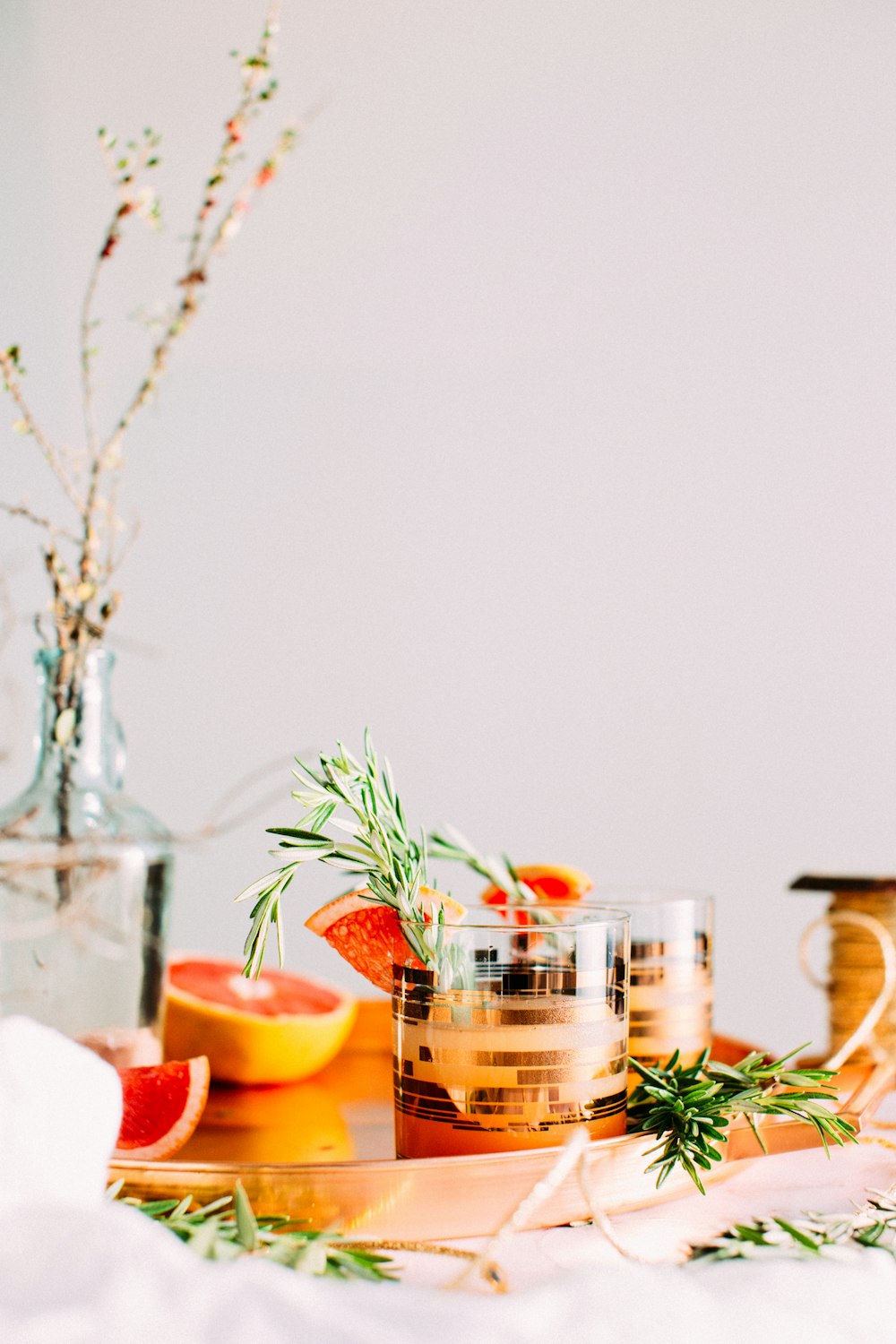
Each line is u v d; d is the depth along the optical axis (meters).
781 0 1.66
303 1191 0.50
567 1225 0.51
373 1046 0.95
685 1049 0.66
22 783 1.61
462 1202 0.50
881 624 1.66
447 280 1.70
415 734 1.70
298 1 1.68
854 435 1.66
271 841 1.68
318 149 1.69
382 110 1.69
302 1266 0.41
